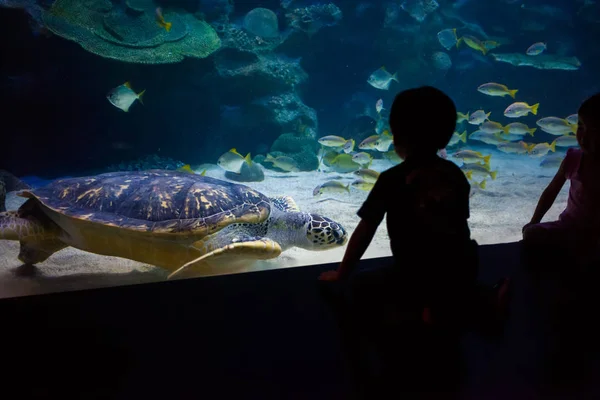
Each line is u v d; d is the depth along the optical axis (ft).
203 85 35.06
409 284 5.66
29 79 30.58
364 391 4.57
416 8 44.78
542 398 4.49
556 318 6.13
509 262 8.16
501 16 54.08
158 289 6.78
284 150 35.76
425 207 5.32
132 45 31.68
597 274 7.64
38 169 33.40
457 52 51.47
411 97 5.38
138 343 5.41
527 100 51.13
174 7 36.27
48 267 12.93
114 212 11.57
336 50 45.16
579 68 52.03
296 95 38.78
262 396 4.50
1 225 11.96
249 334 5.63
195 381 4.71
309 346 5.36
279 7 42.50
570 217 9.01
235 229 12.10
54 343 5.32
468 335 5.57
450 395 4.50
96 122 33.94
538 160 40.47
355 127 40.37
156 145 36.60
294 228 13.17
